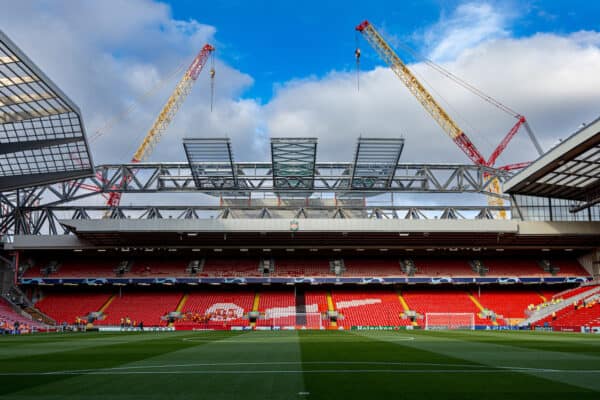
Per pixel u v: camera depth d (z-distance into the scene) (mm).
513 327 63125
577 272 78062
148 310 71375
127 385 13859
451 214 75062
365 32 114312
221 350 26719
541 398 11734
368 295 76312
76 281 72875
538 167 59844
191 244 75750
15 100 48719
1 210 74000
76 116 53188
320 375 15727
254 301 74000
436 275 76188
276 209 76688
